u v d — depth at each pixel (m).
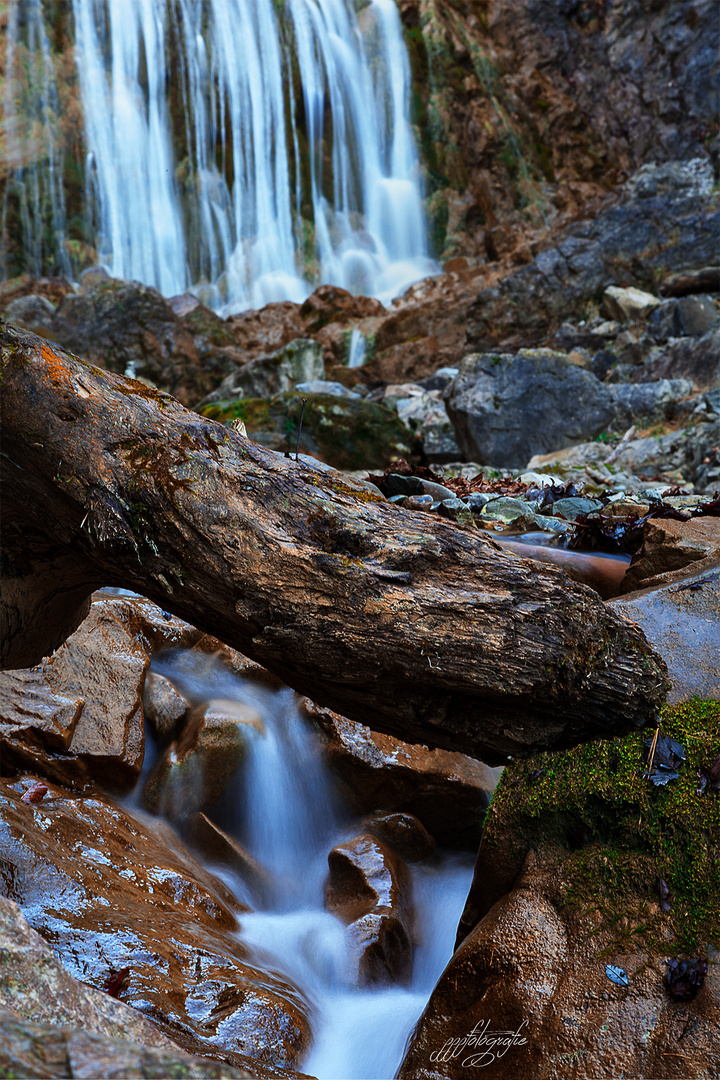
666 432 10.25
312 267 18.83
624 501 6.42
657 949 2.12
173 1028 2.20
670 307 12.65
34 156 18.08
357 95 19.98
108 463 2.16
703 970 2.03
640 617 2.82
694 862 2.18
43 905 2.52
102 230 18.56
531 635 2.11
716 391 10.39
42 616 2.69
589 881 2.31
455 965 2.33
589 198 18.02
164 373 13.75
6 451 2.21
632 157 18.23
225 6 19.56
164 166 19.23
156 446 2.18
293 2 19.44
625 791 2.31
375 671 2.15
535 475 8.05
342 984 2.88
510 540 5.29
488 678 2.12
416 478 6.63
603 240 14.48
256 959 2.83
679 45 17.34
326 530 2.15
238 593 2.13
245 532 2.12
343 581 2.10
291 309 16.45
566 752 2.46
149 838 3.24
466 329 14.83
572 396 10.69
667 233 14.22
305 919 3.23
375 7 20.25
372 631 2.09
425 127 19.64
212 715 3.64
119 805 3.42
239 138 19.53
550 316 14.42
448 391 10.98
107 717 3.56
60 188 18.19
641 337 12.49
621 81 18.31
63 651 3.71
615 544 4.98
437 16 19.77
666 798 2.27
